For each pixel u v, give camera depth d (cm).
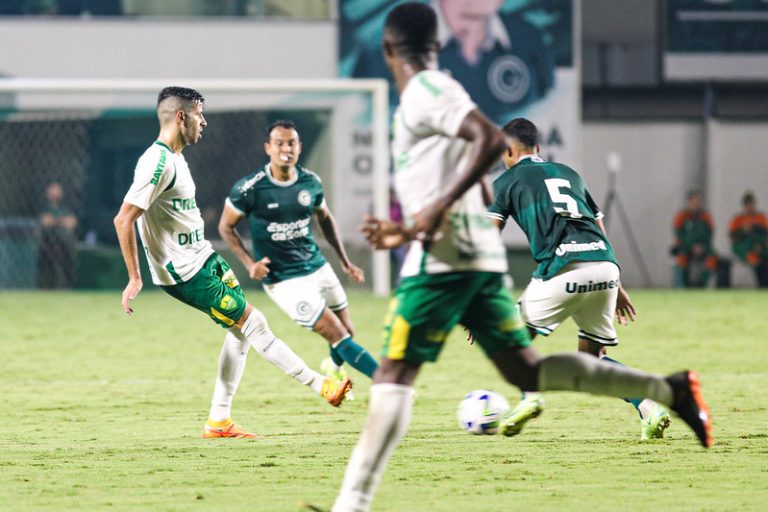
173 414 2394
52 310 5097
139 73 6400
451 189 1264
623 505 1506
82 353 3541
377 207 5694
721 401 2522
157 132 6675
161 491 1614
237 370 2106
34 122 6588
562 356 1462
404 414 1341
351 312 4847
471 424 1823
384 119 5678
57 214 6238
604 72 7094
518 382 1470
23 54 6312
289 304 2350
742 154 7206
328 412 2416
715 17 7056
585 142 7138
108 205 6725
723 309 5147
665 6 7038
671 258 7081
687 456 1866
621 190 7175
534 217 2008
